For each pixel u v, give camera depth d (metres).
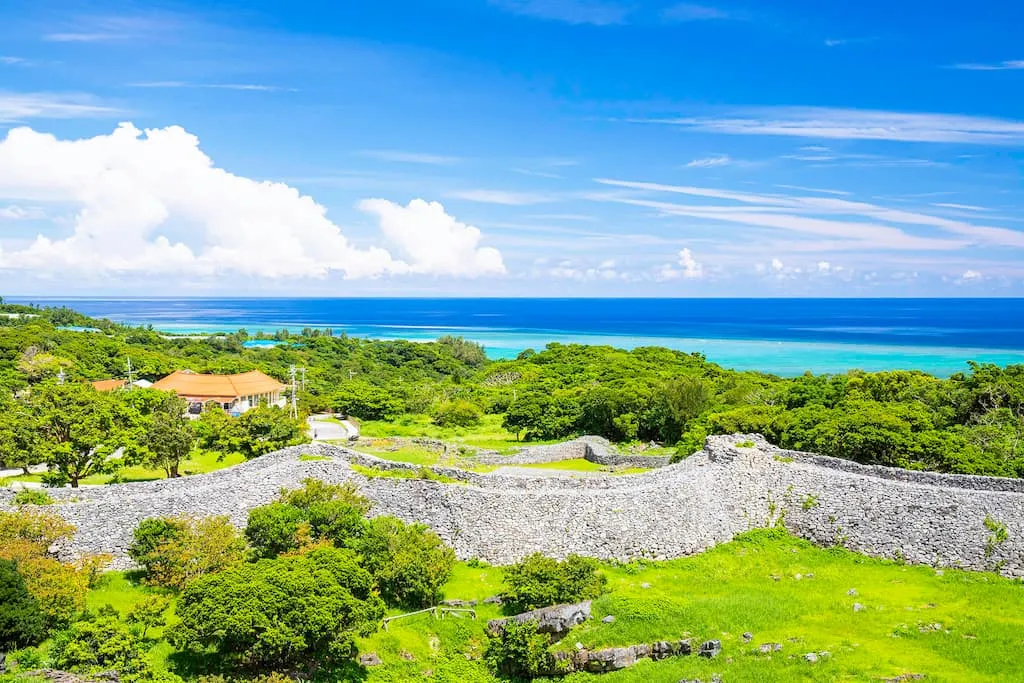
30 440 49.69
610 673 32.28
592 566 38.94
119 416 55.88
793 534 45.12
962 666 29.78
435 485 45.50
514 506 43.94
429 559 37.97
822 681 29.22
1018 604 34.94
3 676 27.14
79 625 29.84
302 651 31.00
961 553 39.56
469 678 32.53
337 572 33.47
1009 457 52.22
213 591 30.17
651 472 50.22
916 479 46.44
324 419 99.69
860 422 54.91
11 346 137.75
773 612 35.56
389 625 35.31
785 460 50.69
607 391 84.19
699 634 33.81
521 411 84.69
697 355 169.38
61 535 37.75
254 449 55.50
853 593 37.50
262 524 38.66
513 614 36.50
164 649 30.70
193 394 104.19
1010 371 71.25
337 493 43.84
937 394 71.25
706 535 44.38
